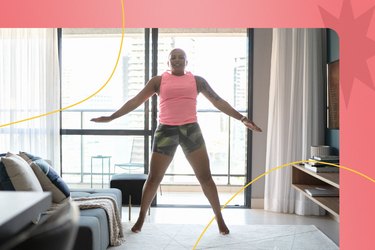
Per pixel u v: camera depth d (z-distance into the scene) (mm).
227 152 5672
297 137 4309
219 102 3531
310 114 4238
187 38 5434
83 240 2311
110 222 2910
